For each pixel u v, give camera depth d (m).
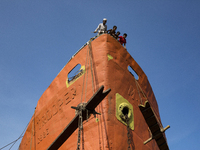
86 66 22.38
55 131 23.02
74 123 14.52
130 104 21.62
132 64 24.22
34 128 26.88
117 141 18.70
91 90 20.86
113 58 22.09
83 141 19.22
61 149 20.50
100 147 18.14
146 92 25.53
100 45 22.41
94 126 19.19
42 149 24.08
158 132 16.59
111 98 20.12
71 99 22.31
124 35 26.44
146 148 21.64
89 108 14.30
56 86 24.94
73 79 23.33
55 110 23.94
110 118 19.17
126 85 22.17
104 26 24.62
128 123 20.08
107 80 20.64
